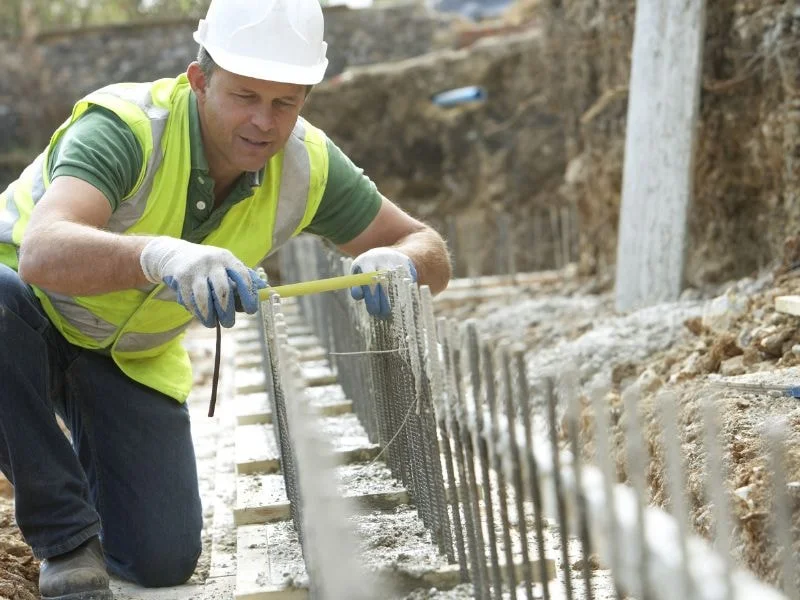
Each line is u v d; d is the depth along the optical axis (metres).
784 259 7.46
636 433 2.24
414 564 3.48
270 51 3.56
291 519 4.20
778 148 7.79
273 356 3.66
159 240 3.37
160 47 18.33
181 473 4.19
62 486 3.72
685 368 5.75
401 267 3.67
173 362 4.42
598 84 10.70
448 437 3.31
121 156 3.61
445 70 17.09
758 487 3.38
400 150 17.22
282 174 3.97
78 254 3.35
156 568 4.12
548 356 7.13
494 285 12.23
